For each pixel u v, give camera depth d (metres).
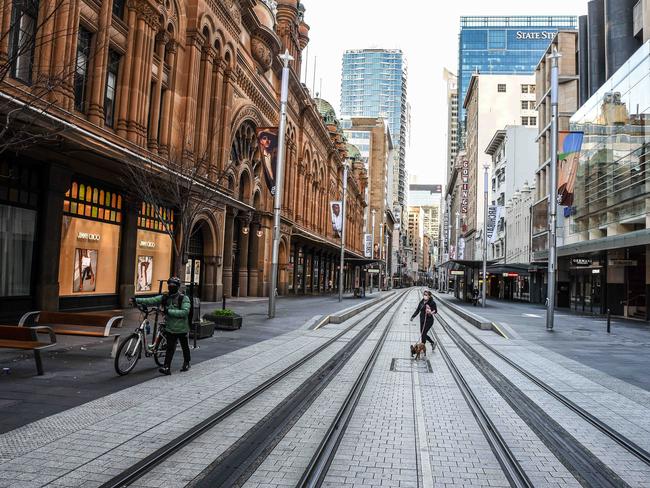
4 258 15.23
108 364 9.91
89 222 19.31
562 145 20.95
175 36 24.98
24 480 4.63
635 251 31.39
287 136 45.06
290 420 7.10
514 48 183.62
